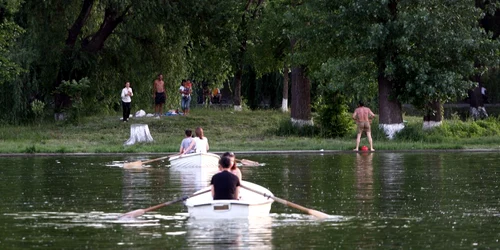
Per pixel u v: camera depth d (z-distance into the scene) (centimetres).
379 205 2330
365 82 5056
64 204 2381
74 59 5997
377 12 4853
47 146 4828
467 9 5044
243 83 8444
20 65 5688
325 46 5219
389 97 5209
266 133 5678
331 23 5044
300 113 5772
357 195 2566
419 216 2119
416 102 5112
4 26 5253
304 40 5269
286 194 2602
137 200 2473
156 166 3838
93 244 1742
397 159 4119
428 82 4962
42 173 3400
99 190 2747
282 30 5441
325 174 3281
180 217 2119
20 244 1752
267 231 1892
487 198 2473
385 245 1722
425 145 4928
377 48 4950
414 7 4988
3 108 5909
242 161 3775
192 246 1708
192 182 3023
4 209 2278
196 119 6044
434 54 5031
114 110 6994
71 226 1981
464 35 4978
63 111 6044
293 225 1980
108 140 5309
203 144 3903
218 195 2172
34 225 2000
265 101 8531
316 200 2448
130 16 6016
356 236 1828
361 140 5134
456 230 1906
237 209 2089
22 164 3884
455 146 4878
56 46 5875
